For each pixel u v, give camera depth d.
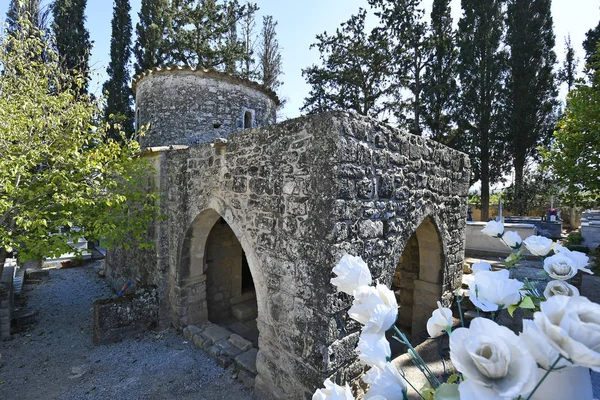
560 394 0.68
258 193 3.73
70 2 14.34
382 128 3.39
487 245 8.23
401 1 15.02
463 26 15.95
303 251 3.15
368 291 0.99
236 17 15.85
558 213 14.48
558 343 0.56
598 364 0.50
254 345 5.20
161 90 7.01
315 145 3.02
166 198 5.66
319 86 15.77
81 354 4.75
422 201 4.07
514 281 0.90
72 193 4.76
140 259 6.42
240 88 7.52
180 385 3.98
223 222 6.30
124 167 5.33
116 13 15.93
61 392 3.84
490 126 15.66
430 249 4.70
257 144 3.74
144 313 5.42
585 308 0.60
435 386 0.91
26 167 4.68
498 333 0.63
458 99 15.66
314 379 3.03
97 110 5.41
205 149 4.69
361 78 15.34
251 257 3.85
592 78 6.18
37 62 5.05
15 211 4.65
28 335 5.39
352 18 14.98
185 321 5.41
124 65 15.87
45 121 4.63
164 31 14.91
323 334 2.95
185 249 5.33
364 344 0.90
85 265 10.55
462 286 5.17
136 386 3.96
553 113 16.17
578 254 1.13
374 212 3.27
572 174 6.02
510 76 16.34
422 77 16.06
